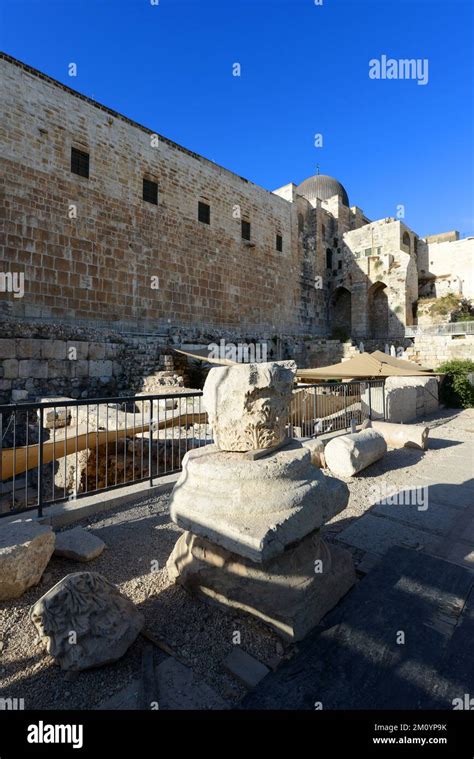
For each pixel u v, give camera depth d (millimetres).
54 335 12680
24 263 13891
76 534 3631
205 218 21453
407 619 2646
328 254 32812
